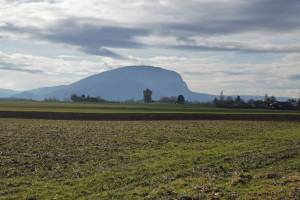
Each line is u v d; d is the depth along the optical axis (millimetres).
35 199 19641
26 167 27781
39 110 106188
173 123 76000
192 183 22672
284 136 51594
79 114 90250
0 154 33000
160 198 19516
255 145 40875
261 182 22922
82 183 22766
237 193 20297
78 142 42188
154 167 27625
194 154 33781
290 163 29781
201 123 76875
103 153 34469
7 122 71750
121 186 22312
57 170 26797
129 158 31875
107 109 125438
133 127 64188
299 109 166625
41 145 39312
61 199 19625
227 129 62125
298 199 19094
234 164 29062
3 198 19609
